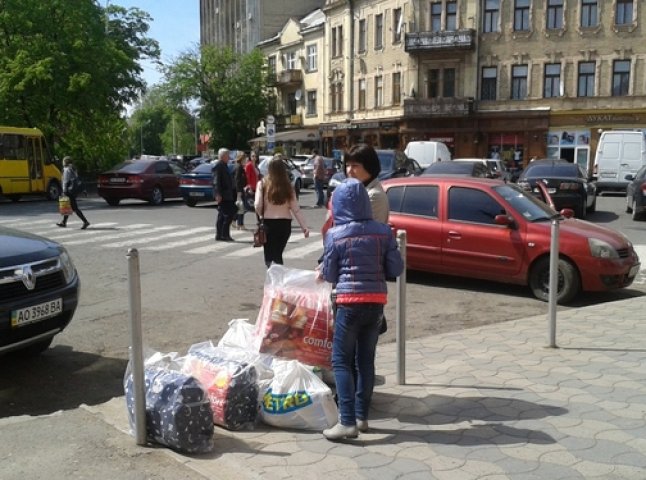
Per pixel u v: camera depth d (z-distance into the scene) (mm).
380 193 4902
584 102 41250
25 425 4441
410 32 45281
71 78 33719
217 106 60531
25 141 28297
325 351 4852
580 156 41719
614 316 7719
